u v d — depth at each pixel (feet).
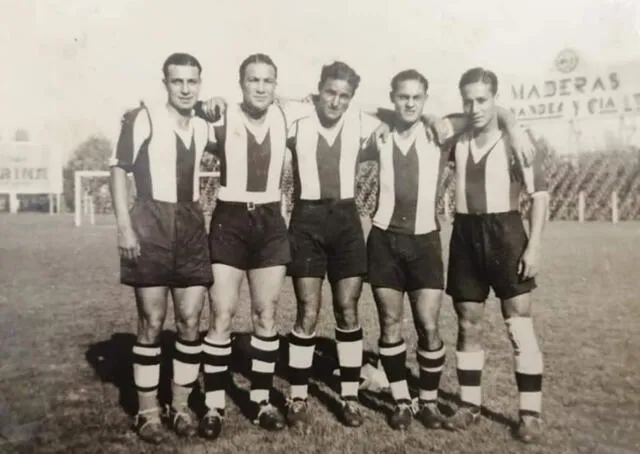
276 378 10.07
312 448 8.14
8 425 8.72
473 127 8.70
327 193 8.59
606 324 11.64
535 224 8.52
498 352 10.85
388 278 8.64
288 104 8.74
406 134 8.79
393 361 8.76
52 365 10.25
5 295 13.35
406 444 8.29
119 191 8.07
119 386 9.67
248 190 8.41
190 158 8.25
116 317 12.20
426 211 8.67
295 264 8.59
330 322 12.08
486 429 8.71
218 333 8.45
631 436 8.42
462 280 8.71
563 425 8.66
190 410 9.01
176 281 8.18
